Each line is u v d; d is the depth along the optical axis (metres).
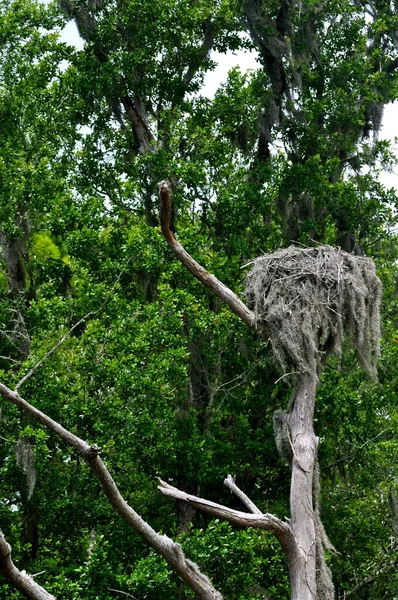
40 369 15.22
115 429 15.12
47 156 19.92
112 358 15.59
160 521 16.11
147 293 17.17
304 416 9.21
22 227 18.02
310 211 19.41
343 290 9.20
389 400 18.12
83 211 17.86
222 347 16.98
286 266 9.28
